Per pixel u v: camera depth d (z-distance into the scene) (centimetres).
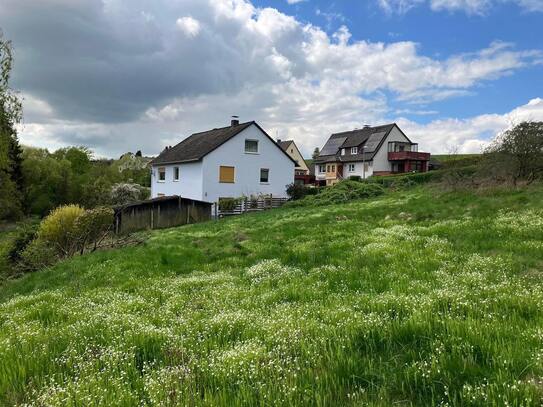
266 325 575
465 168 2941
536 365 383
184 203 3519
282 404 356
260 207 4031
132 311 764
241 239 1777
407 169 6581
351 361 425
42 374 456
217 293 856
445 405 339
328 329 523
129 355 502
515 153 2070
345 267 979
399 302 618
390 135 6794
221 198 4075
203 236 2008
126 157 8938
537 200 1650
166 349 522
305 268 1064
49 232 2034
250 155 4244
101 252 1683
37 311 809
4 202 3322
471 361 402
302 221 2177
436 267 891
